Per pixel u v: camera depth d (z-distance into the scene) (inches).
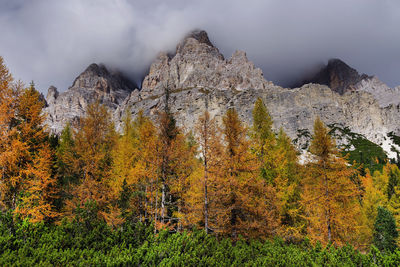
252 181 564.7
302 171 652.1
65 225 316.8
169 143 639.1
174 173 628.1
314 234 573.0
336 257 320.5
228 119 615.5
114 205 649.6
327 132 607.8
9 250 244.2
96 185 633.6
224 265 274.2
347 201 565.3
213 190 536.1
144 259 264.5
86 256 261.3
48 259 235.0
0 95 560.1
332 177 569.0
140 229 350.0
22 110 591.5
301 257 318.3
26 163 565.0
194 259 267.1
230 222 561.3
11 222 295.9
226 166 546.9
